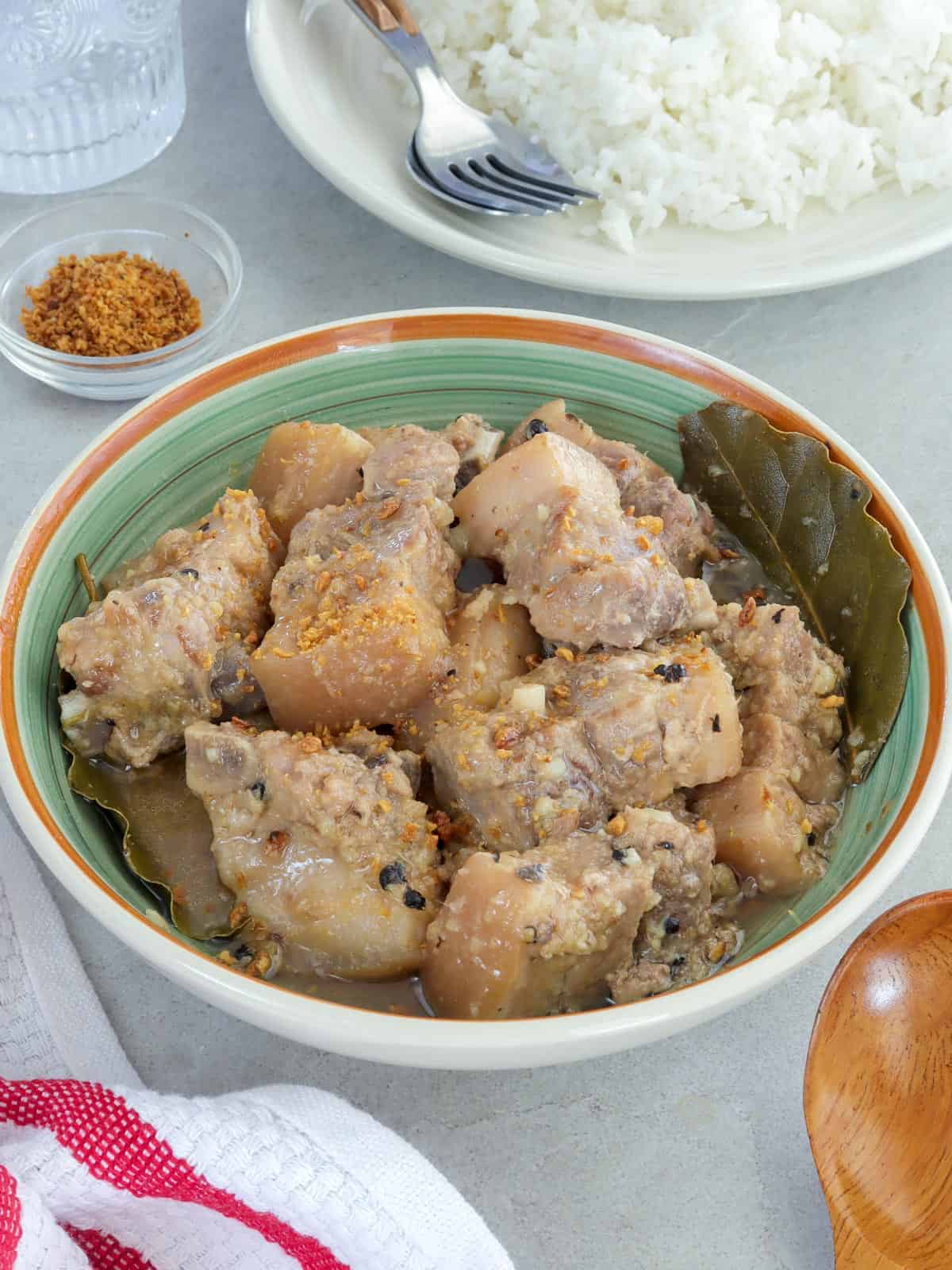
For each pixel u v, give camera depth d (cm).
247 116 57
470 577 39
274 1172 31
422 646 35
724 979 31
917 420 48
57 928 36
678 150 51
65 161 54
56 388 48
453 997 33
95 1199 31
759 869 35
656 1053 36
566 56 52
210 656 36
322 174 49
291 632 36
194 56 59
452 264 52
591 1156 34
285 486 40
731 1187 34
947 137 51
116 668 36
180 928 34
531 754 34
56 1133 31
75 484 38
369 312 51
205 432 40
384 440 39
